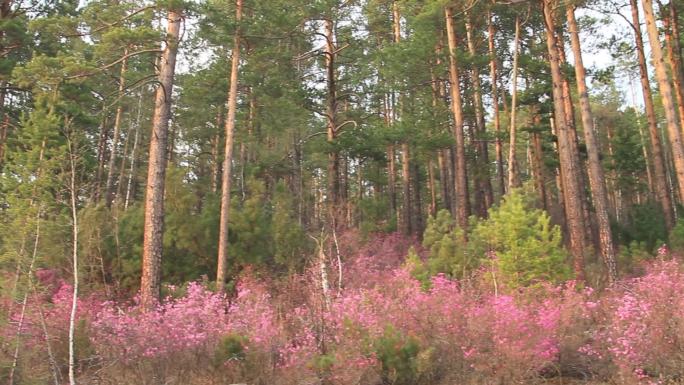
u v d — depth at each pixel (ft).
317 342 26.37
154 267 37.78
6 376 22.75
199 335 24.98
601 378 24.77
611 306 28.37
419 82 71.97
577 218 45.29
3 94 64.39
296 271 43.32
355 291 33.45
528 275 33.96
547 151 88.58
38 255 24.50
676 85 66.64
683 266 35.17
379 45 81.25
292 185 85.05
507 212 36.60
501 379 23.57
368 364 23.53
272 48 57.98
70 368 21.01
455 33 75.41
